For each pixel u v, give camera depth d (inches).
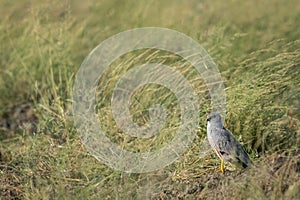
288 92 456.1
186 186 409.7
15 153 480.4
